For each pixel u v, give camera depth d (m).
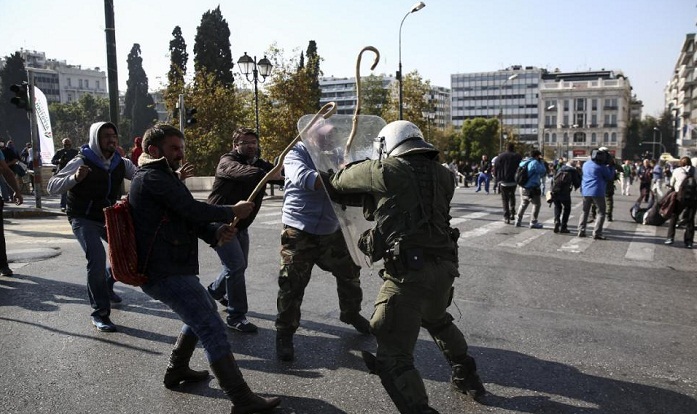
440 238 2.97
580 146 128.00
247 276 6.84
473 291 6.20
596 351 4.31
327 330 4.78
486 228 11.95
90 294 4.75
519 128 156.88
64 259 7.70
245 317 4.81
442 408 3.31
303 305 5.52
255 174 4.42
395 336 2.90
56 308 5.33
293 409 3.29
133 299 5.69
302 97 28.06
